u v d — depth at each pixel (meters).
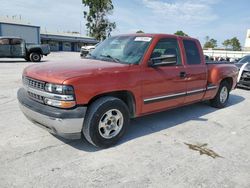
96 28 61.59
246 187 3.03
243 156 3.84
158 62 4.34
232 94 8.94
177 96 4.89
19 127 4.48
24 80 4.02
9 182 2.86
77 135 3.57
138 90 4.09
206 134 4.68
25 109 3.76
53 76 3.45
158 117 5.55
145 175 3.16
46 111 3.39
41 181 2.92
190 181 3.08
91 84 3.49
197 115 5.88
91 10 60.59
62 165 3.29
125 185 2.93
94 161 3.44
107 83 3.66
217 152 3.93
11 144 3.80
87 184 2.91
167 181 3.05
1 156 3.43
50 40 61.53
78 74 3.46
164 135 4.50
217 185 3.03
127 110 4.00
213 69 5.93
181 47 5.01
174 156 3.71
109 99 3.72
